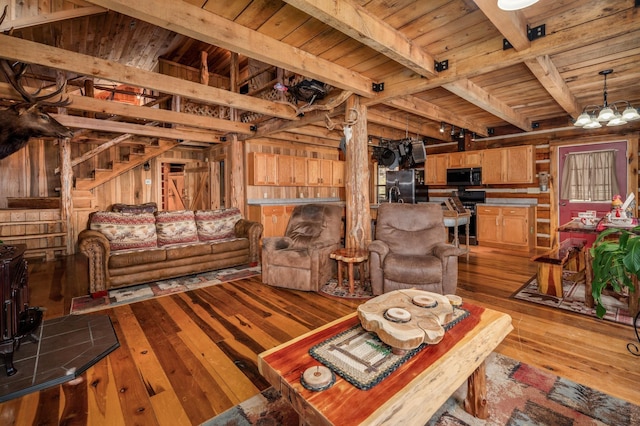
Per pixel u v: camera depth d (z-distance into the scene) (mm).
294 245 3713
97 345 2176
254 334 2383
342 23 1995
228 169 6441
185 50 6289
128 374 1870
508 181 5711
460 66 2758
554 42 2254
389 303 1629
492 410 1533
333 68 3029
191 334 2387
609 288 3271
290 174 6805
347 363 1247
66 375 1819
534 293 3275
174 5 2008
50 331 2406
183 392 1701
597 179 5023
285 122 4969
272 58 2543
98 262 3205
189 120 4770
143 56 6309
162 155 7168
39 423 1473
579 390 1682
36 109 3148
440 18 2256
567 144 5266
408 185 5691
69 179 5297
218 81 7520
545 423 1444
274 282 3520
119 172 5957
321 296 3225
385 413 992
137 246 3771
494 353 2076
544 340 2258
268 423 1464
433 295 1744
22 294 2039
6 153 3064
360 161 3730
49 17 3213
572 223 3611
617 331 2393
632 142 4691
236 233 4648
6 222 4840
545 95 4055
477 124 5785
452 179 6441
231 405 1598
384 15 2205
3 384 1731
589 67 3139
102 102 3947
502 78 3438
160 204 7152
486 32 2465
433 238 3283
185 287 3531
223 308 2910
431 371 1203
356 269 3840
